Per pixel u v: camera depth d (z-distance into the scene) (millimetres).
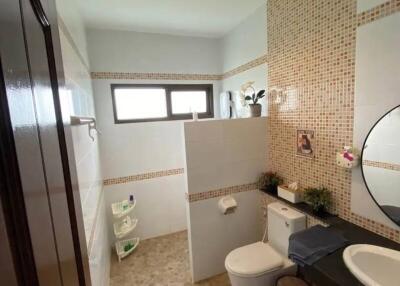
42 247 406
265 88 2164
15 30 375
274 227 1855
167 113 2814
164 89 2791
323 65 1561
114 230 2551
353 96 1382
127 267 2311
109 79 2518
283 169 2045
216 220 2105
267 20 2059
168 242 2732
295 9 1750
